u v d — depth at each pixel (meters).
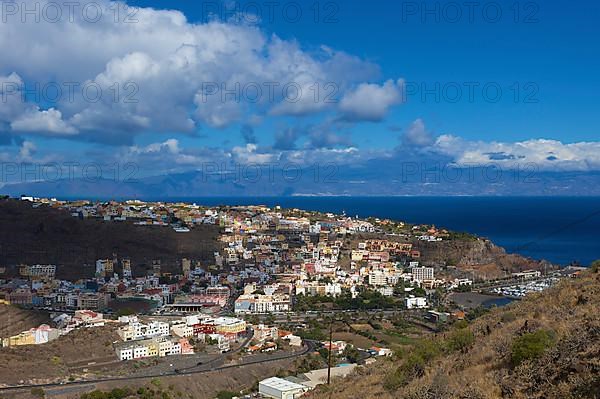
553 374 20.48
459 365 27.52
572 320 26.97
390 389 30.28
